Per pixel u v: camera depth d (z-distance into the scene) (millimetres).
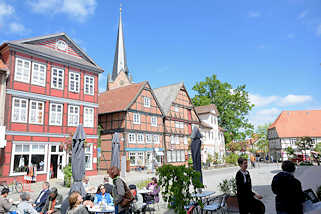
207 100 48375
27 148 19438
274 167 31297
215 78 49312
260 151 74625
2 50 20031
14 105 19062
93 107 24844
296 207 4625
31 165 19422
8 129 18484
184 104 39094
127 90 32375
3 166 17906
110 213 7816
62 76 22578
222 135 49250
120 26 64625
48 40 22203
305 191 6387
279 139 60344
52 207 7715
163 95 38625
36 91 20500
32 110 20141
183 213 5902
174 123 36281
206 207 7055
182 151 36875
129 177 21969
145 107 31516
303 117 62281
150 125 31828
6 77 18906
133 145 29000
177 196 5992
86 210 5781
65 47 23547
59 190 15344
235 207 6605
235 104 47844
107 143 29312
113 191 5355
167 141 34219
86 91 24484
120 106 29453
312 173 11203
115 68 63438
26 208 7305
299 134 58938
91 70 25125
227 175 21844
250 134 47406
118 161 16328
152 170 27047
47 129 20875
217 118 48531
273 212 7766
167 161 33562
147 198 9133
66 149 18703
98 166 29375
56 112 21750
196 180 6293
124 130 28141
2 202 7531
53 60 21953
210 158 36156
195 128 10234
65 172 17016
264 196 10703
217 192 12438
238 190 5410
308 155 26812
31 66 20406
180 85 38531
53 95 21656
